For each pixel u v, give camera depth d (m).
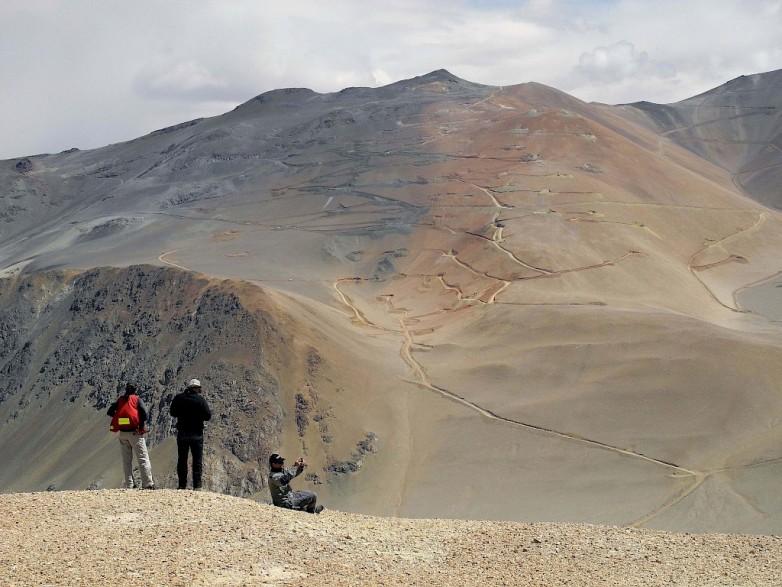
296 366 83.44
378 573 13.48
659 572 14.20
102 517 15.09
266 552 13.91
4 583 11.90
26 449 90.75
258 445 76.44
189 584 12.23
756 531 55.25
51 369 99.75
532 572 13.97
